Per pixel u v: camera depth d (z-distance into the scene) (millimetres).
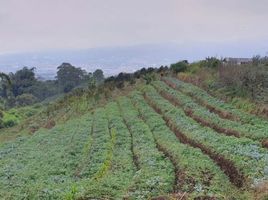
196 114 35031
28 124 61281
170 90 49312
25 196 17578
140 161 23234
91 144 31578
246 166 18703
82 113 55156
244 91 37094
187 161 20656
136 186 16984
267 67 39812
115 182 18031
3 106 91812
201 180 17656
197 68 57906
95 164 24812
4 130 62188
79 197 16109
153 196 15750
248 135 25969
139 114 42719
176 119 34656
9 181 22297
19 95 114500
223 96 39344
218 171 19625
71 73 132875
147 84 60750
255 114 31875
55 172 24203
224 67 45906
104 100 59719
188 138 28078
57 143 35656
